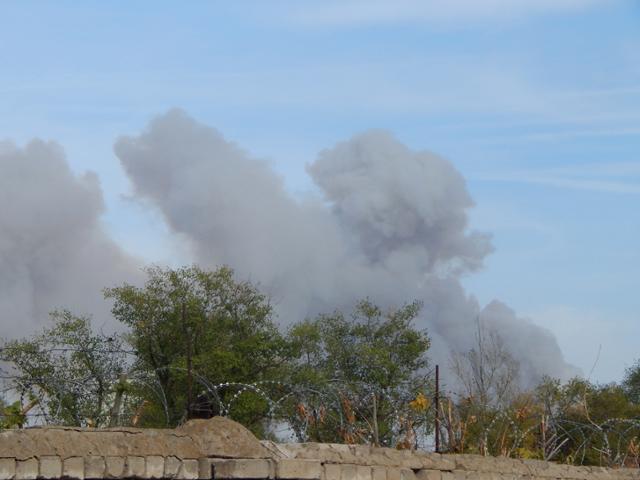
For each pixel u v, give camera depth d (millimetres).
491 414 24969
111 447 13727
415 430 20312
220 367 39969
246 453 15227
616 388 45344
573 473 21156
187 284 44094
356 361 42812
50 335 31172
